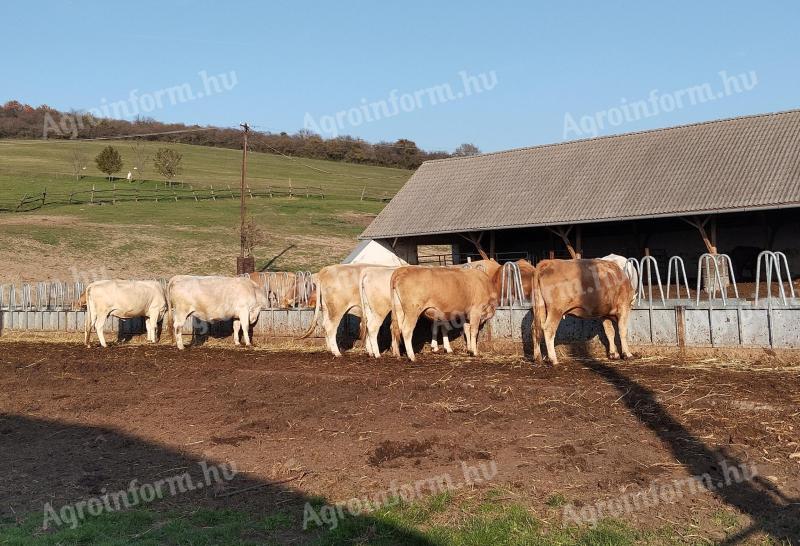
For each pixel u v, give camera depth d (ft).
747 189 96.78
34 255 142.00
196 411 34.19
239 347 61.93
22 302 85.15
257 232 146.61
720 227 113.09
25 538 19.79
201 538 19.48
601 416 29.73
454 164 138.41
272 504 21.94
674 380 35.68
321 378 40.98
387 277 50.49
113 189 238.68
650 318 44.98
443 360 47.60
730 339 42.22
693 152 111.04
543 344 48.44
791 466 22.95
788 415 28.19
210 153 366.84
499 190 123.75
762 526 18.94
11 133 374.84
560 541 18.43
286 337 62.85
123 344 67.97
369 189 281.54
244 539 19.39
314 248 172.35
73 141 372.38
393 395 35.29
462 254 133.39
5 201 207.41
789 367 38.73
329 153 381.81
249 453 26.94
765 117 112.27
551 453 25.13
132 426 31.91
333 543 18.86
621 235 122.62
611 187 110.93
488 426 28.91
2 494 23.65
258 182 282.15
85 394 39.93
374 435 28.25
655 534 18.75
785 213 106.11
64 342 72.64
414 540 18.75
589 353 46.96
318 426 30.01
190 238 170.71
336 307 52.80
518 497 21.24
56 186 240.32
